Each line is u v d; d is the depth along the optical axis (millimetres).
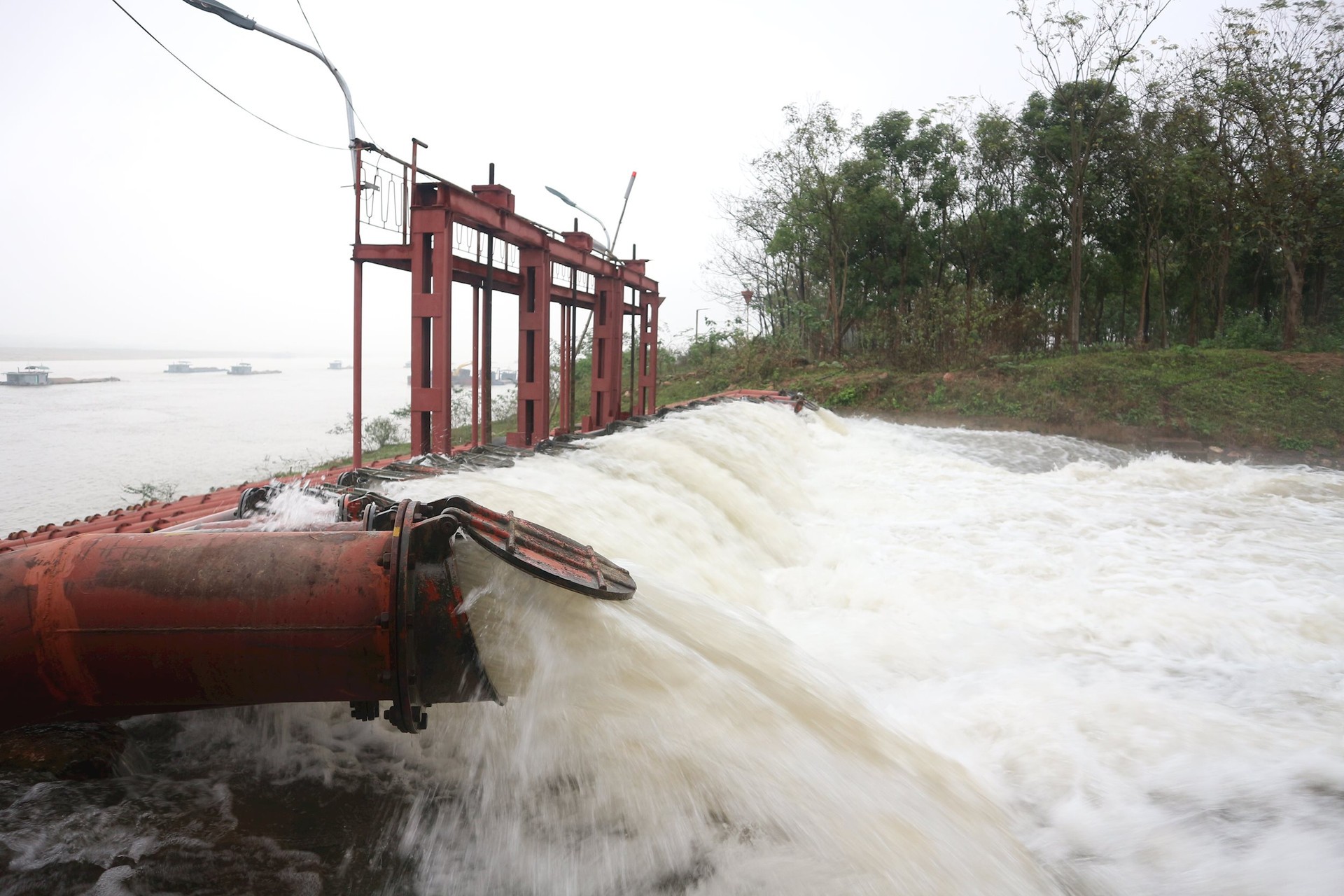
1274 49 27922
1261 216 28203
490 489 7996
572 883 3598
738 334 35531
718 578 8453
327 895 3389
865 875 3750
